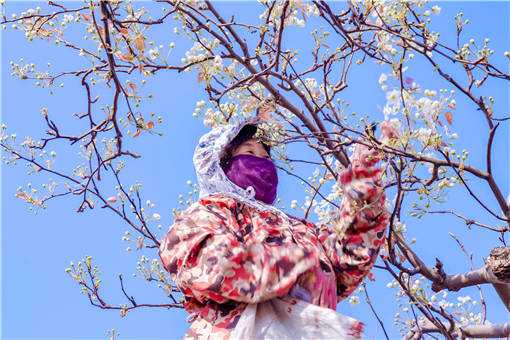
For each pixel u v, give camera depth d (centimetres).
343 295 318
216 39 394
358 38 423
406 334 479
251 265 277
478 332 435
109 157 421
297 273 282
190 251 275
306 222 321
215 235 277
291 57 400
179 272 276
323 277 295
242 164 316
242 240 287
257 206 297
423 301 419
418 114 335
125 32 366
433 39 383
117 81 362
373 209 306
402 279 448
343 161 381
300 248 290
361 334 273
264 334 274
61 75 421
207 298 282
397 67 339
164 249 284
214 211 290
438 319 429
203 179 311
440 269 414
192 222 285
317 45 422
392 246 405
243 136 328
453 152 363
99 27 388
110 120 396
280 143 344
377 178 308
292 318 278
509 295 412
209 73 382
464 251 447
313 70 427
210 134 319
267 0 411
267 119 371
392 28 407
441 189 354
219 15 413
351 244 308
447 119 338
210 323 281
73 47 416
